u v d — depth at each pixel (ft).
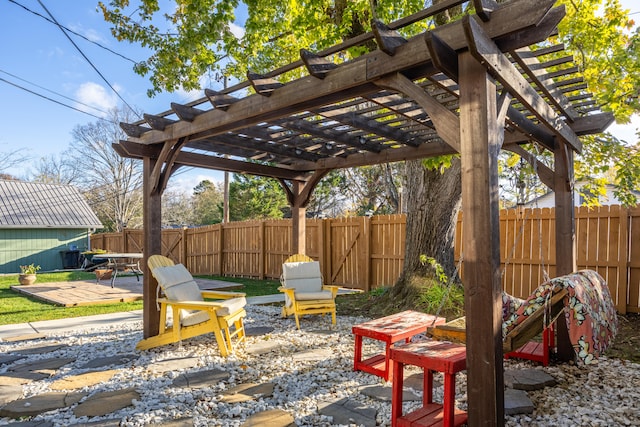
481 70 7.62
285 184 23.80
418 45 8.50
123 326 19.79
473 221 7.59
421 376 12.46
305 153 21.58
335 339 16.70
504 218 23.50
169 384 11.80
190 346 15.96
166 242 49.29
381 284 29.71
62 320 21.29
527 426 9.11
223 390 11.34
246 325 19.52
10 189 60.75
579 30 19.16
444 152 18.03
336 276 33.06
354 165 21.13
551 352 14.16
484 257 7.44
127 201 89.92
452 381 8.60
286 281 20.49
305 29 22.15
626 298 19.42
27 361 14.16
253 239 39.09
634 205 19.13
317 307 18.90
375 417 9.61
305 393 11.07
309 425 9.24
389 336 11.81
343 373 12.59
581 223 20.76
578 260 20.77
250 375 12.53
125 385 11.75
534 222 22.41
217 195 104.58
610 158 18.30
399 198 47.06
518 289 22.97
